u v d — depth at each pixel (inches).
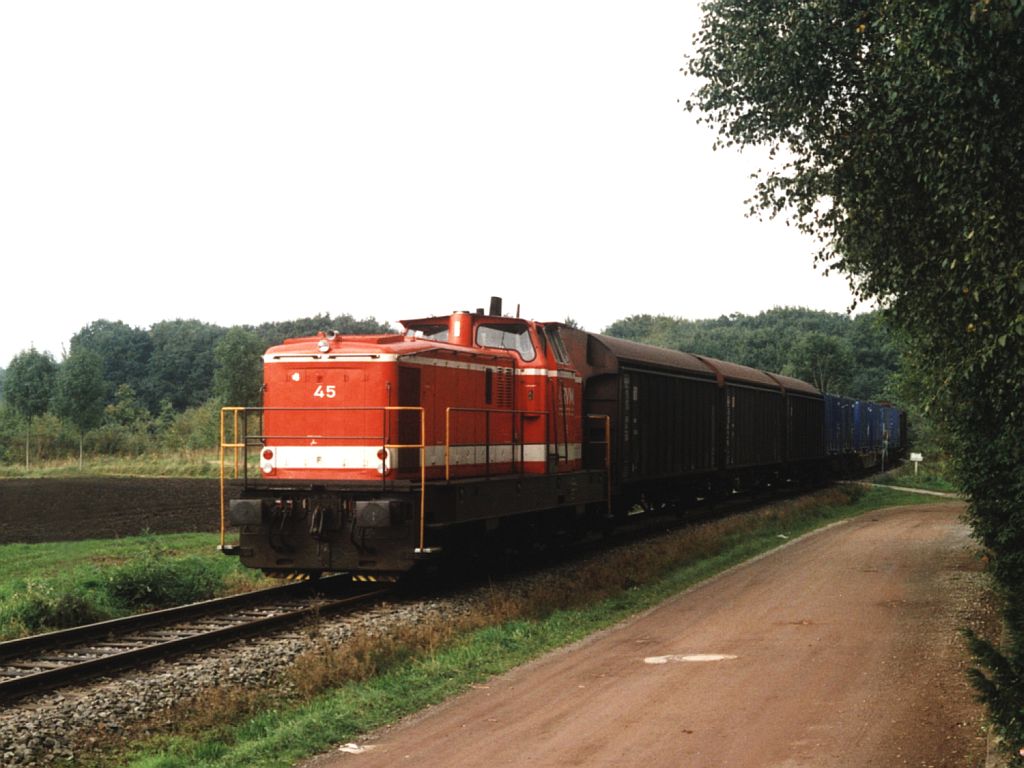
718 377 1149.7
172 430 2485.2
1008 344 384.8
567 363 780.0
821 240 589.0
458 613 545.0
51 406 2389.3
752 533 924.0
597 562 749.3
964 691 358.3
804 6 563.5
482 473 668.1
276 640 470.6
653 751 297.7
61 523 1076.5
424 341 639.8
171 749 326.6
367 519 548.1
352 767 302.0
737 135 631.2
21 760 307.9
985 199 384.8
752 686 374.9
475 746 314.3
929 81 398.6
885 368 4874.5
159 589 604.4
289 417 599.5
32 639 445.4
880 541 908.6
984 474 557.9
